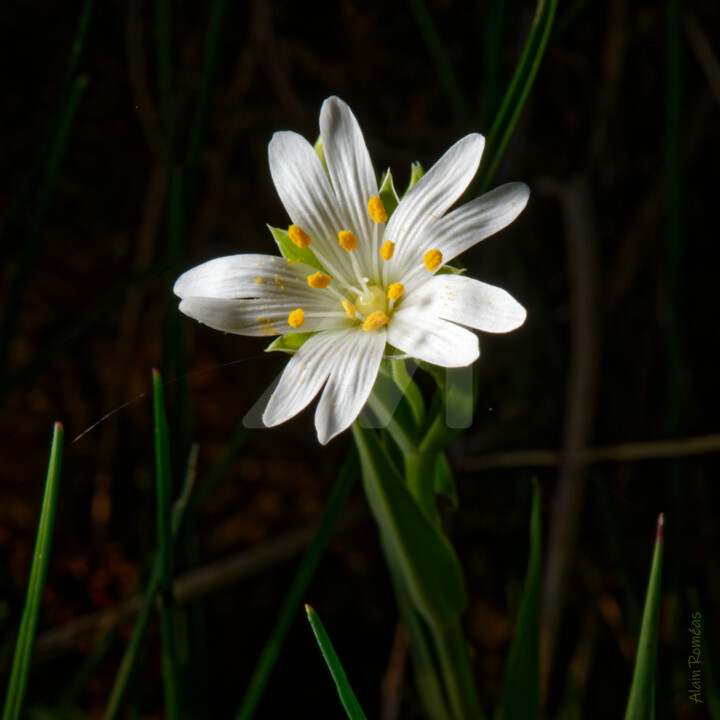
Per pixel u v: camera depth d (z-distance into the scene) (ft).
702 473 1.13
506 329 0.81
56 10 1.09
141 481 1.12
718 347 1.17
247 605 1.12
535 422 1.10
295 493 1.14
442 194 0.83
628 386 1.17
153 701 1.04
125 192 1.15
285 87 1.08
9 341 0.93
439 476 0.86
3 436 1.08
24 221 1.11
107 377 1.14
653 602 0.82
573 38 1.15
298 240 0.84
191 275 0.84
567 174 1.17
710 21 1.12
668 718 0.95
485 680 1.07
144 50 1.10
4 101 1.09
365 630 1.12
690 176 1.17
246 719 0.89
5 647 0.97
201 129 0.91
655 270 1.14
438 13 1.13
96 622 0.96
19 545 1.07
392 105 1.15
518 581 1.05
